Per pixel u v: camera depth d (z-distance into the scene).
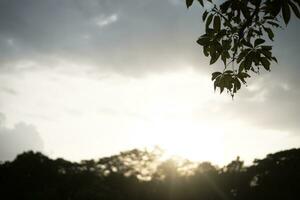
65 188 64.25
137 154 71.19
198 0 4.63
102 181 67.81
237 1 4.46
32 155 68.44
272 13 4.21
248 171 62.03
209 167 65.19
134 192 64.81
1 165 66.56
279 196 54.72
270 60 4.95
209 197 62.03
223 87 5.30
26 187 65.12
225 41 4.88
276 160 59.78
